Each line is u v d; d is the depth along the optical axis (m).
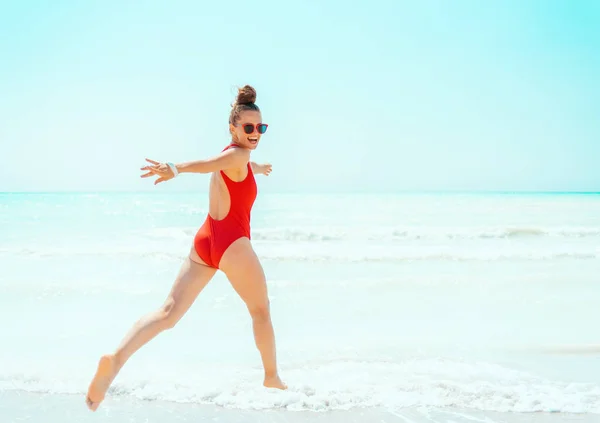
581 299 6.86
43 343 4.97
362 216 23.23
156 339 5.16
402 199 46.84
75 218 21.19
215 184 3.59
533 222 20.39
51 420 3.35
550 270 9.16
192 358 4.60
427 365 4.35
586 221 20.48
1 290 7.12
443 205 33.47
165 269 9.12
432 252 11.27
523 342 5.03
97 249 11.26
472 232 15.22
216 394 3.73
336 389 3.79
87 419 3.36
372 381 3.99
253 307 3.66
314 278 8.41
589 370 4.29
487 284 7.73
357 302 6.66
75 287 7.32
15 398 3.71
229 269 3.52
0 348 4.80
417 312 6.21
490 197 54.84
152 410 3.51
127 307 6.34
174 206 31.28
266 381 3.79
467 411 3.48
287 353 4.70
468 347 4.88
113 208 28.89
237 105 3.57
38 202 36.97
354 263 10.14
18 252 10.81
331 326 5.61
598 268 9.36
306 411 3.49
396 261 10.38
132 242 12.95
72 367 4.29
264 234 14.79
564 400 3.58
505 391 3.76
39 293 7.01
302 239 14.80
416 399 3.63
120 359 3.30
